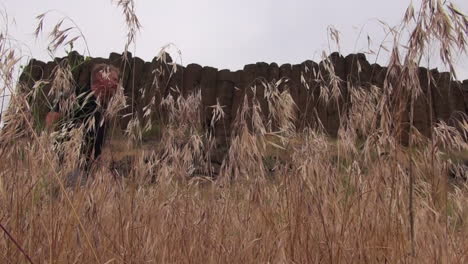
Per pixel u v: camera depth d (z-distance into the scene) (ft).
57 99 9.35
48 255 7.82
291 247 8.19
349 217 8.44
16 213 7.94
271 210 9.14
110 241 8.34
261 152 9.40
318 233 8.40
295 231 8.30
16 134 8.29
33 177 8.27
